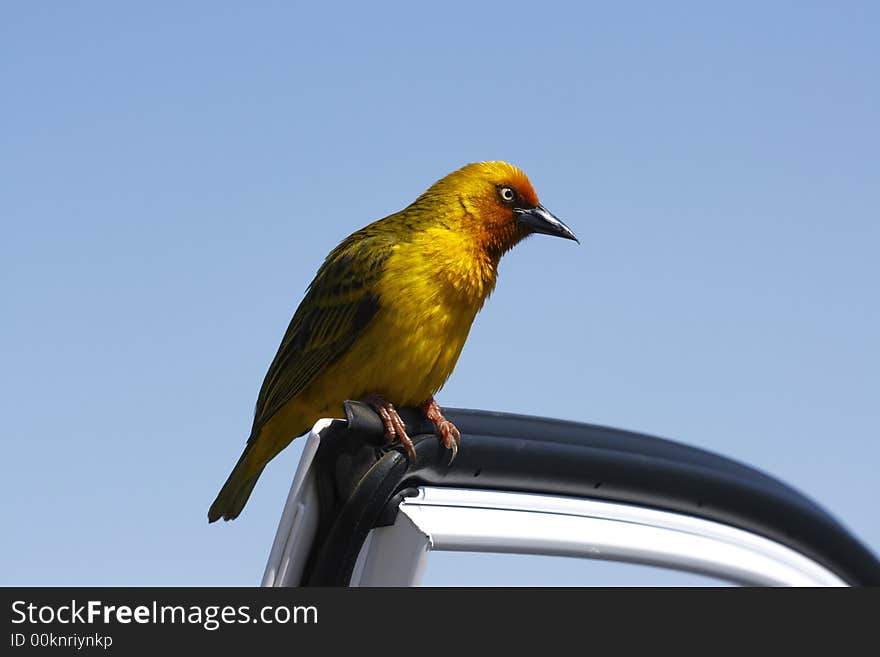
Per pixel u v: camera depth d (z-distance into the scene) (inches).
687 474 251.8
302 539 200.2
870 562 288.5
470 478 226.2
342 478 201.5
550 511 233.3
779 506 269.1
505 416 240.4
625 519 242.5
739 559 255.8
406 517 206.7
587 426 249.8
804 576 269.1
